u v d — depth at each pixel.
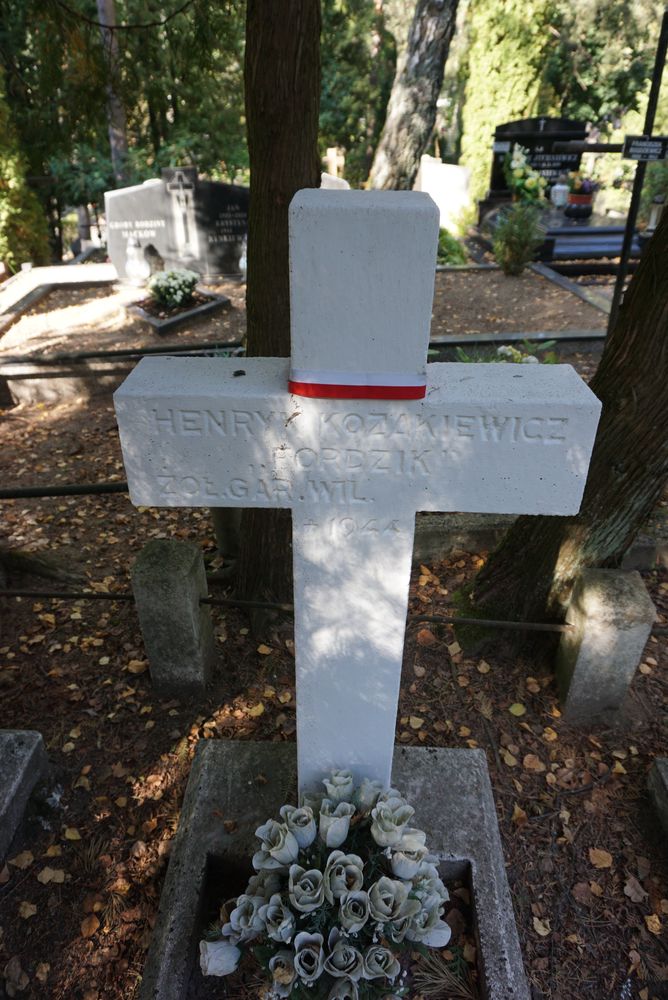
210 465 1.99
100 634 3.77
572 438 1.87
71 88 4.91
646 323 2.76
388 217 1.55
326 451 1.93
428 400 1.82
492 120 16.03
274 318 3.24
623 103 21.28
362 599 2.16
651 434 2.88
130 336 8.66
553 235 13.74
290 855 2.22
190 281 9.23
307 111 2.83
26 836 2.76
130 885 2.61
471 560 4.20
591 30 19.56
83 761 3.07
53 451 6.27
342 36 19.84
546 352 7.80
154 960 2.27
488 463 1.93
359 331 1.72
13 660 3.61
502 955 2.29
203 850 2.54
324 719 2.41
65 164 15.09
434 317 9.32
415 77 12.32
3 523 5.05
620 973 2.41
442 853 2.53
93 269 11.07
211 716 3.30
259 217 3.05
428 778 2.79
